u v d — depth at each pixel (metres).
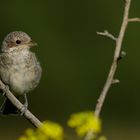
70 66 23.78
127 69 22.83
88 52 23.81
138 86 22.86
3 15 24.12
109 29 23.73
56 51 23.91
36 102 23.34
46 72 23.72
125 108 22.78
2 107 8.80
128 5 5.39
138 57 22.81
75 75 23.73
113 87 22.75
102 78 23.61
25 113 6.96
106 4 23.69
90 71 23.64
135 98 22.81
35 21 24.03
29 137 4.82
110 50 23.53
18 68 9.40
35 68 9.54
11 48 9.45
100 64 23.59
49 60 23.83
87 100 23.53
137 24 22.72
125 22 5.37
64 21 24.11
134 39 22.83
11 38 9.50
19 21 24.11
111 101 22.73
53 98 23.52
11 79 9.39
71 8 24.17
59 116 23.33
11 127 21.17
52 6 24.30
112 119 22.56
